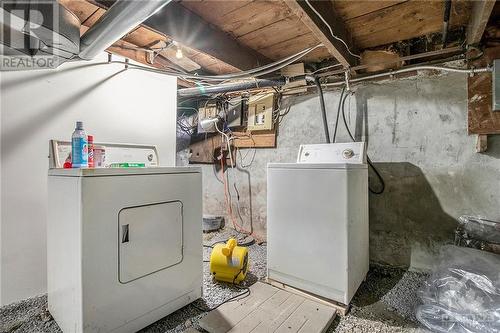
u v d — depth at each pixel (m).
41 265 1.71
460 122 1.84
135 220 1.33
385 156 2.13
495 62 1.62
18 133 1.64
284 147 2.77
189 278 1.60
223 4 1.59
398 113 2.08
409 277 1.95
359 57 2.15
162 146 2.46
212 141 3.44
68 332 1.24
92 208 1.17
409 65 2.00
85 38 1.40
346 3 1.56
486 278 1.33
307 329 1.37
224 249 1.86
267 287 1.83
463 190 1.84
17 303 1.60
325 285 1.63
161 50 2.26
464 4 1.56
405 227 2.06
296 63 2.43
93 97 1.99
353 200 1.65
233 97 3.16
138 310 1.34
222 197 3.37
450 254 1.62
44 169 1.74
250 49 2.21
